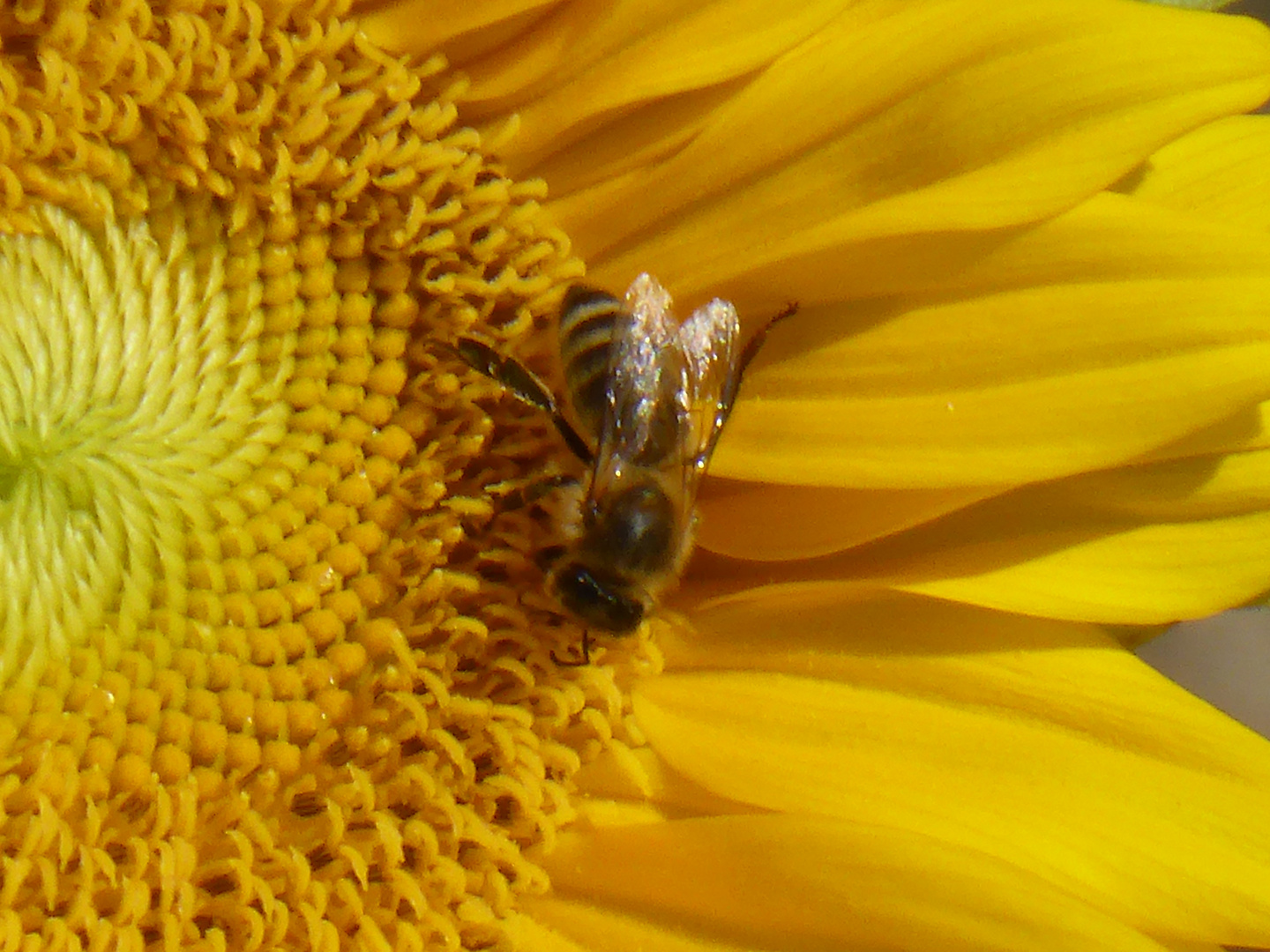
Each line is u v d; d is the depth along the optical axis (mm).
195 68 147
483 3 146
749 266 147
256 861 149
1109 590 145
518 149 150
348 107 148
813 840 144
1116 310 142
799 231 146
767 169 146
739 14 145
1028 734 146
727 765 149
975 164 142
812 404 147
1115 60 141
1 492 147
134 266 149
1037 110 141
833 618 150
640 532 148
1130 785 144
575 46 147
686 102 148
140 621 149
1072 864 144
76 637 148
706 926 148
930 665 148
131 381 149
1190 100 140
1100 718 145
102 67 146
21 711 147
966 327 144
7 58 146
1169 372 142
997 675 147
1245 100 140
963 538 147
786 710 149
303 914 148
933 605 148
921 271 144
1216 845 143
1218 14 141
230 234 150
